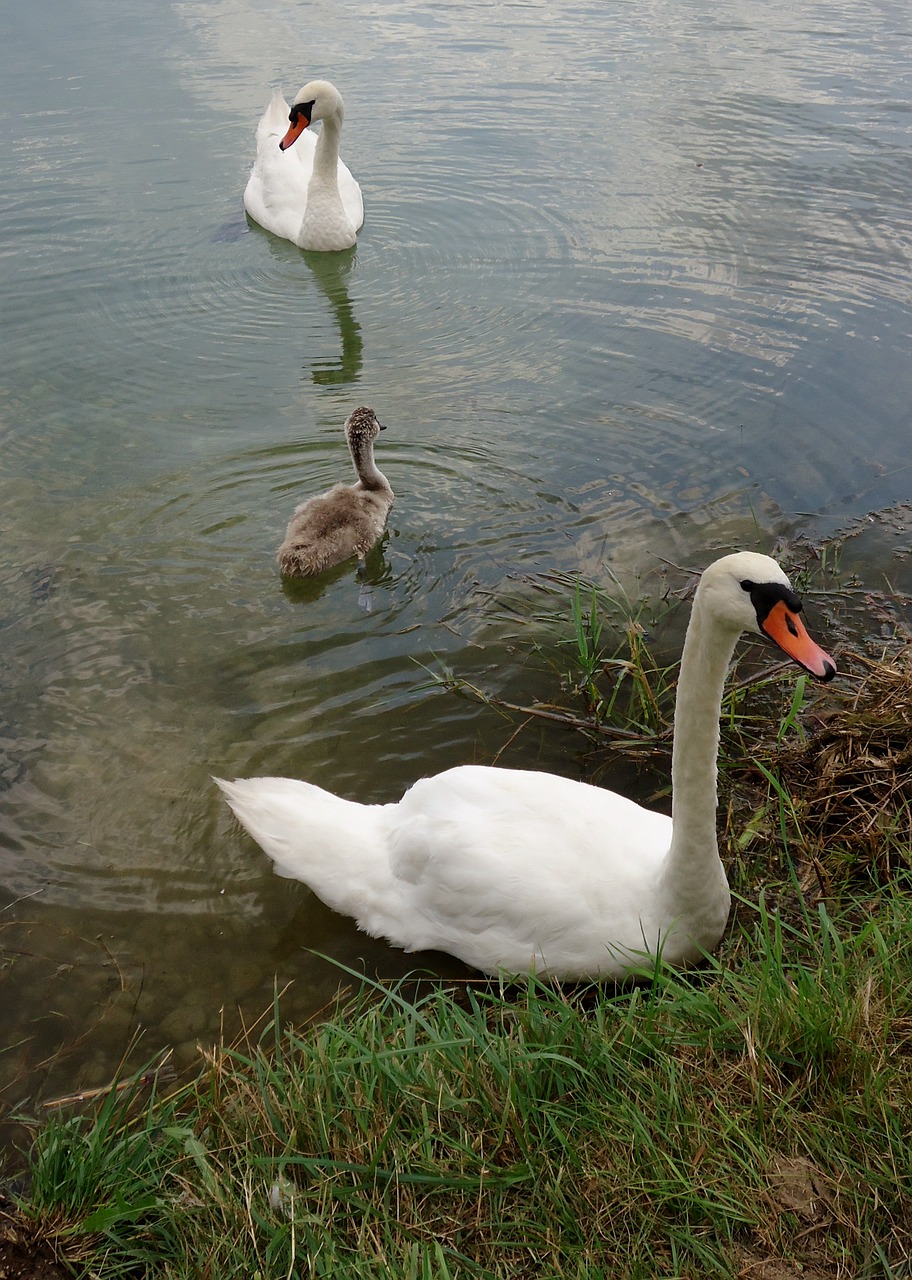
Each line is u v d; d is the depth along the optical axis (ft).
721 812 6.48
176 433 10.07
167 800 6.76
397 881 5.91
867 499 9.06
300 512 8.77
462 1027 4.89
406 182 15.20
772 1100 4.59
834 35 19.67
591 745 7.11
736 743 6.91
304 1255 4.30
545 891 5.50
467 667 7.70
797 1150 4.46
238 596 8.32
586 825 5.71
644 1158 4.47
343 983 5.78
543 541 8.82
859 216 13.37
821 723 6.68
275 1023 5.06
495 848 5.61
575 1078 4.78
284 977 5.81
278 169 14.60
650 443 9.80
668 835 5.81
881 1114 4.49
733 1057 4.82
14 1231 4.47
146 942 5.97
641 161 15.20
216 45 20.01
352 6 22.36
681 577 8.36
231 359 11.25
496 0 22.59
